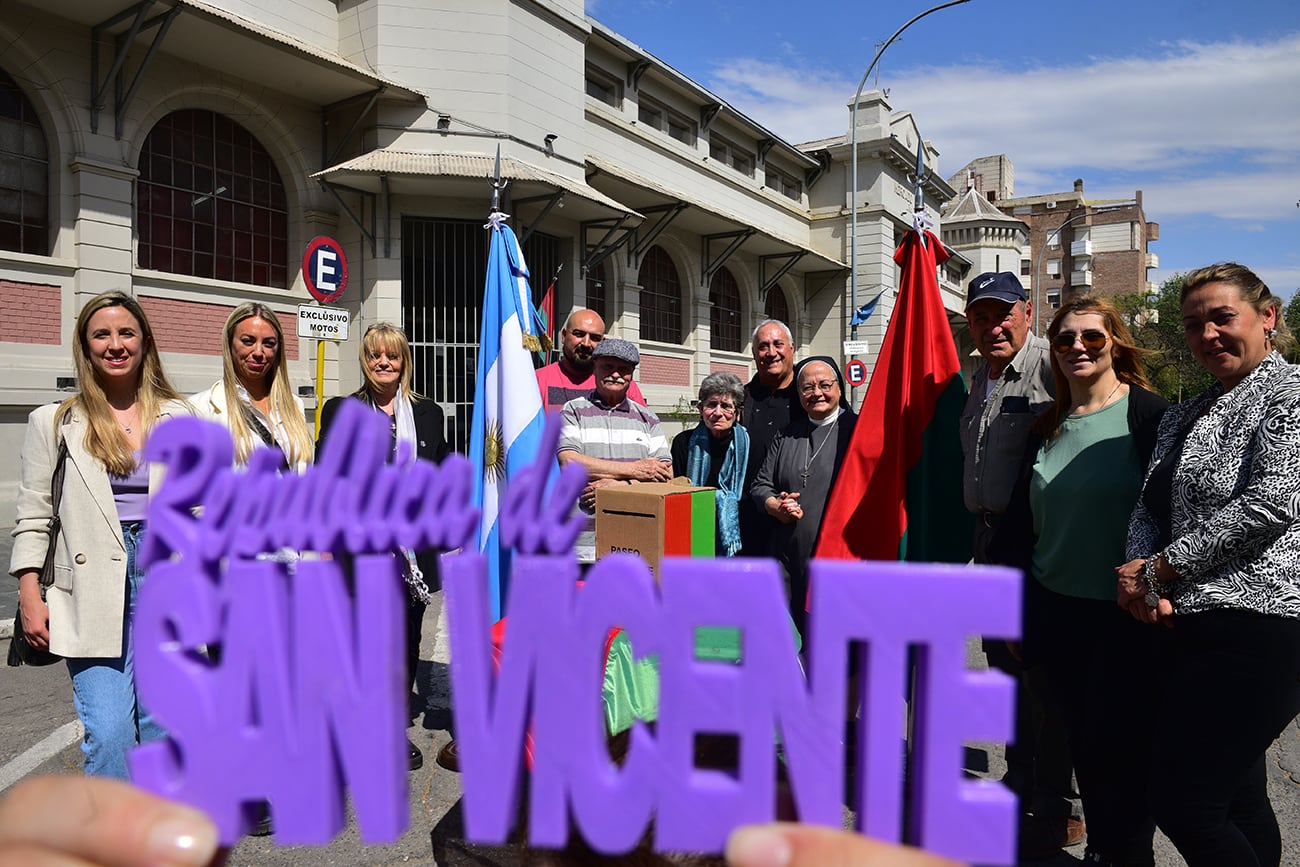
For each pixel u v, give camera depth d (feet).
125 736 7.38
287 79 39.11
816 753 2.46
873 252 86.94
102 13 31.94
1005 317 9.30
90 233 33.12
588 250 54.90
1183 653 6.36
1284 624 5.94
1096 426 7.78
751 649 2.50
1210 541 6.10
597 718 2.60
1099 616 7.53
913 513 9.49
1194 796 6.15
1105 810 7.31
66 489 7.38
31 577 7.39
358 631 2.67
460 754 2.65
